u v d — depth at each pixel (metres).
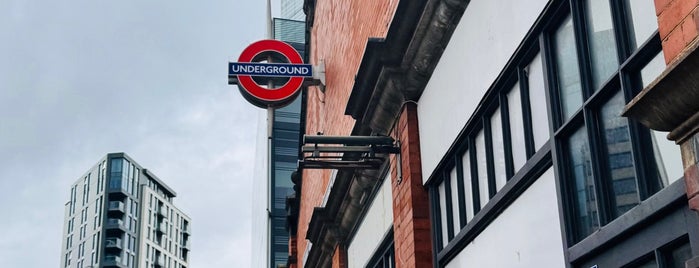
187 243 160.75
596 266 4.52
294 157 43.19
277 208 40.50
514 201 5.92
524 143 5.84
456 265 7.35
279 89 12.85
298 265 19.27
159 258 144.12
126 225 134.38
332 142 9.51
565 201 4.94
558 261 5.06
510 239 5.96
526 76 5.86
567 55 5.11
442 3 7.20
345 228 12.86
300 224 19.39
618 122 4.37
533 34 5.55
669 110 3.23
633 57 4.11
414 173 8.35
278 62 13.35
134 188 140.00
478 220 6.59
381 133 9.66
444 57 7.70
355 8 12.09
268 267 34.31
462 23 7.14
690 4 3.33
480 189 6.88
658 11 3.60
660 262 3.86
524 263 5.67
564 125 4.98
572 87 5.02
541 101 5.56
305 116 18.97
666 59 3.52
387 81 8.64
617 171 4.36
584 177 4.79
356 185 11.23
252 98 12.73
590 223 4.68
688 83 3.05
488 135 6.63
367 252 11.32
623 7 4.32
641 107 3.31
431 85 8.15
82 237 136.12
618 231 4.21
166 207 151.25
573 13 4.91
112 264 129.12
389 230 9.69
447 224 7.63
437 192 8.07
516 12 5.83
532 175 5.55
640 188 4.07
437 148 7.84
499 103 6.36
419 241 8.04
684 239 3.71
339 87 13.46
